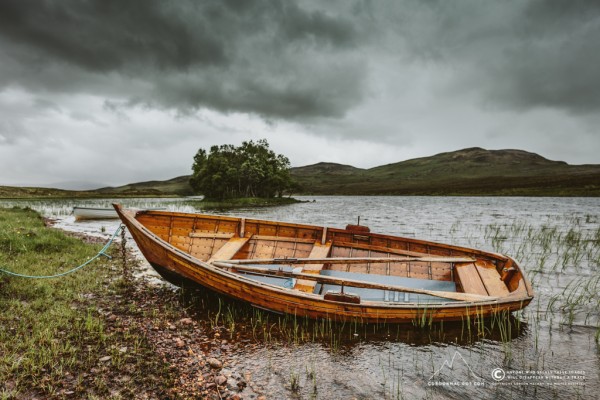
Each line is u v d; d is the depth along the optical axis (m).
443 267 10.23
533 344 7.27
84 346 6.27
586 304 9.47
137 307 8.51
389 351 6.89
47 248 12.93
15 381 5.07
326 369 6.20
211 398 5.18
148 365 5.87
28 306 7.64
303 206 69.75
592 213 43.72
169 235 11.51
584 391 5.71
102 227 25.17
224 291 8.45
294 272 8.42
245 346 6.89
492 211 50.47
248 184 98.12
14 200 73.50
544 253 16.75
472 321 7.91
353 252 11.05
